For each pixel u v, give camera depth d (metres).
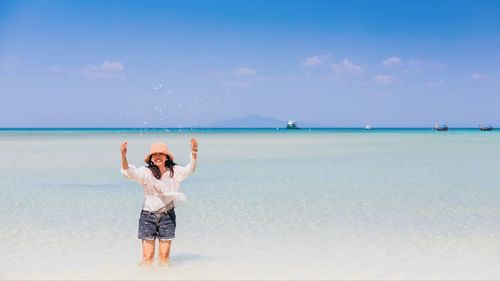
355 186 17.00
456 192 15.56
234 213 12.09
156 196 7.46
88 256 8.28
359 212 12.18
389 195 14.94
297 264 7.81
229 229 10.33
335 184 17.55
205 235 9.80
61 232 10.02
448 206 13.02
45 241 9.27
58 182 17.95
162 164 7.48
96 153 33.88
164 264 7.66
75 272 7.41
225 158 30.14
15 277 7.17
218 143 54.31
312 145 48.94
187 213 12.10
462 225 10.66
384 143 54.09
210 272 7.41
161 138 71.31
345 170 22.62
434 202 13.65
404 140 64.31
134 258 8.16
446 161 27.81
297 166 24.64
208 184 17.58
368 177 19.75
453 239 9.41
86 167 23.55
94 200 14.07
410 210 12.44
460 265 7.74
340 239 9.43
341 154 34.31
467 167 24.05
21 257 8.20
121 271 7.46
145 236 7.54
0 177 19.50
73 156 30.97
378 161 27.92
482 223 10.85
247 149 40.91
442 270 7.48
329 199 14.20
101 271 7.45
